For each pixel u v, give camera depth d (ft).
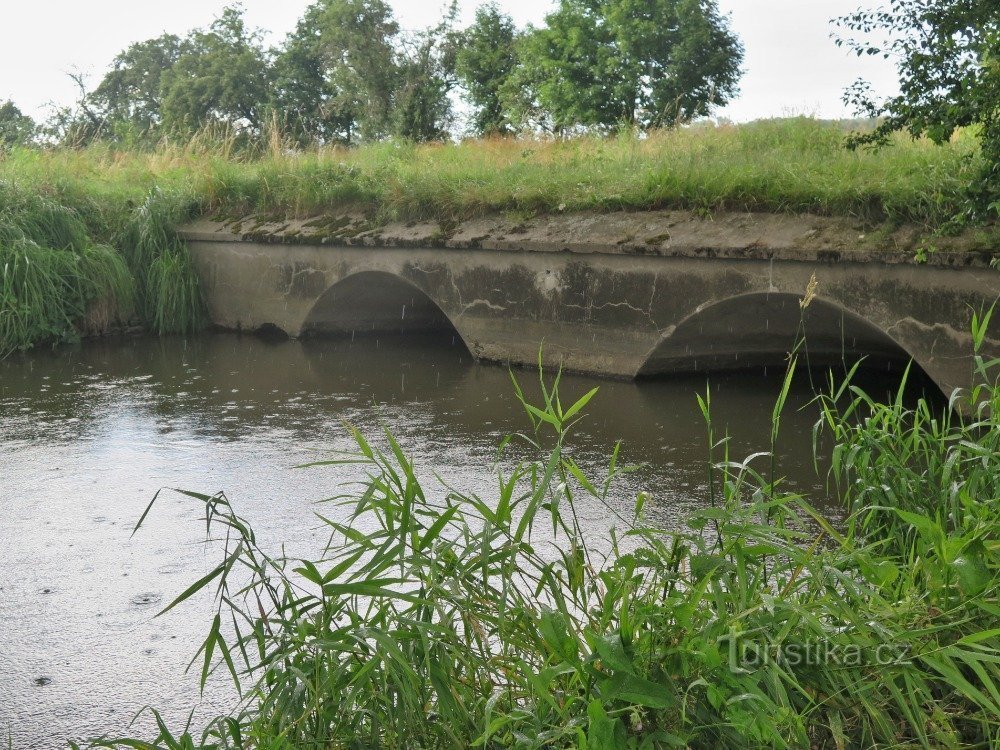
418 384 31.27
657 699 7.35
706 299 28.09
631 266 29.91
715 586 8.42
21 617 14.12
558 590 8.84
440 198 36.50
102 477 21.21
